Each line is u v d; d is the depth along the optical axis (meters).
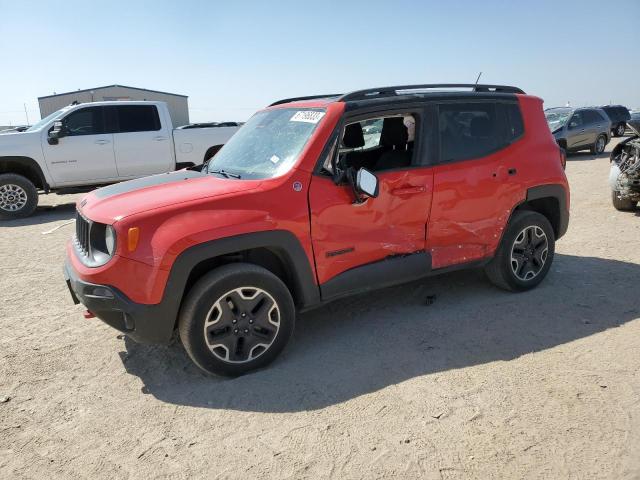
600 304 4.57
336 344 4.02
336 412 3.12
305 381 3.49
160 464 2.74
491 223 4.59
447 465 2.62
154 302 3.25
